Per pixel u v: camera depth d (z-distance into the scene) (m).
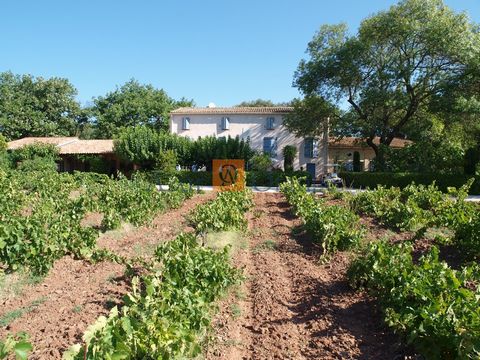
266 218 13.35
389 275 5.36
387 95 27.08
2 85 47.84
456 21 26.41
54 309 5.52
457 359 3.87
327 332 5.24
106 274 7.06
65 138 39.72
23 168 28.14
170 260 5.56
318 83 30.44
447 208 11.25
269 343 4.96
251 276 7.46
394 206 11.94
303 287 6.82
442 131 28.58
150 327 3.79
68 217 9.39
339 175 28.52
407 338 4.51
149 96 50.47
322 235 9.08
